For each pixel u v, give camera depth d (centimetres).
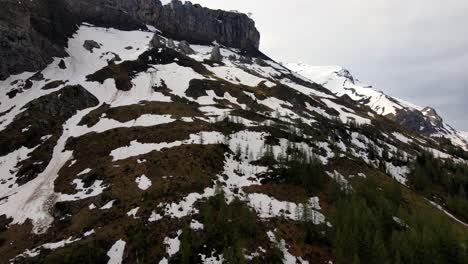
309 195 12644
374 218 10938
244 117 18438
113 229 9781
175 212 10388
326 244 10331
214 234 9638
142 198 10938
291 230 10650
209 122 16888
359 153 19650
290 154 14788
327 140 18512
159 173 12194
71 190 11662
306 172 13362
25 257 9069
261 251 9512
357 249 9888
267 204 11756
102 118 16288
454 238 10294
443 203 16288
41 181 12388
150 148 13750
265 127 17138
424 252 9969
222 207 10288
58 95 16825
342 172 14800
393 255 10038
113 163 12812
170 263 8812
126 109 17175
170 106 18162
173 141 14288
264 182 12988
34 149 14125
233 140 15325
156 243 9331
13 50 19175
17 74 19138
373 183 13775
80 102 17312
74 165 13012
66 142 14538
